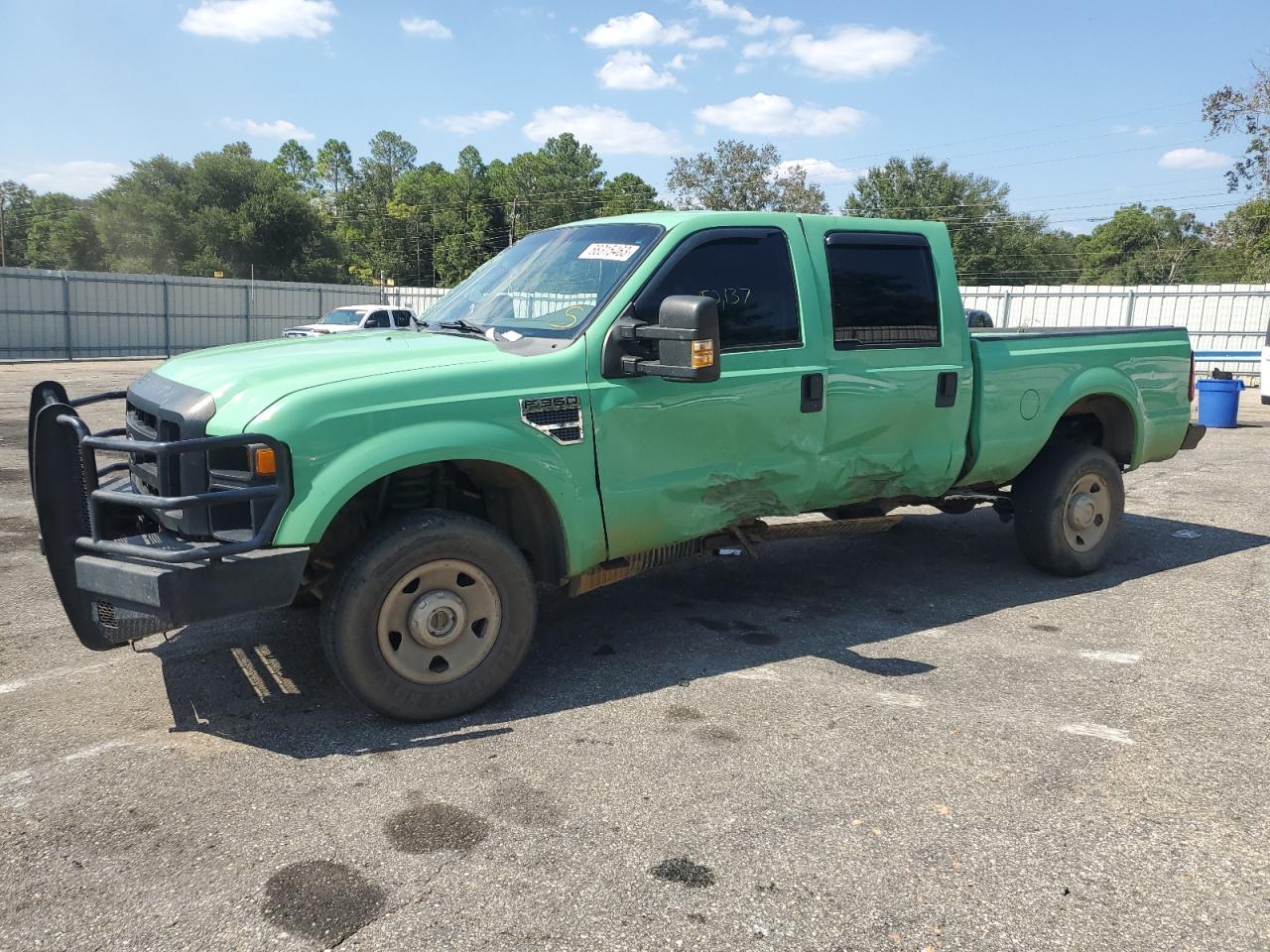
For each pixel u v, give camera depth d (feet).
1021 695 13.33
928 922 8.25
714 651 15.17
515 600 12.71
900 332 16.28
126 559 11.09
